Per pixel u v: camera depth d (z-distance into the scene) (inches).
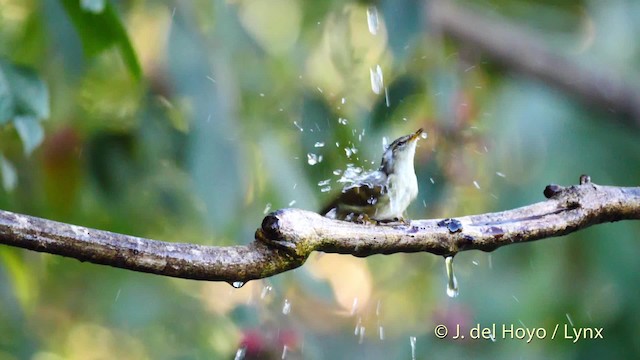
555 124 408.5
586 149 412.5
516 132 401.7
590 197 189.9
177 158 329.1
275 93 352.8
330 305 387.9
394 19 323.3
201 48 322.0
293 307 374.6
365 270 414.0
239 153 314.0
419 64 348.8
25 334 332.5
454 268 402.6
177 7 323.0
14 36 323.9
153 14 345.1
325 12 377.4
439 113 347.9
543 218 185.9
